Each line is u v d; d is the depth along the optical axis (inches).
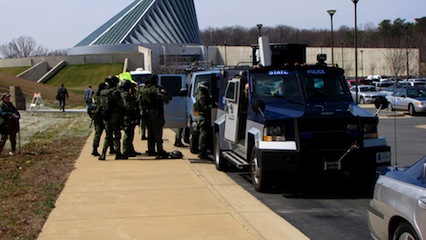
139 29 5017.2
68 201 361.7
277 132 384.2
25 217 315.9
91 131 944.3
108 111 556.4
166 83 685.9
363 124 388.8
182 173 469.7
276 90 438.9
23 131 941.8
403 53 3127.5
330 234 291.7
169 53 3909.9
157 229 291.3
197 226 296.0
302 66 449.4
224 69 548.7
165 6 5285.4
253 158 406.0
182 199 363.6
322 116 381.1
